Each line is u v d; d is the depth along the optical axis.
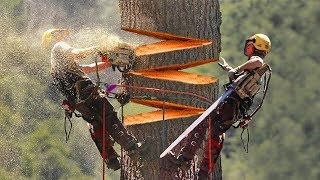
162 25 21.19
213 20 21.55
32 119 51.28
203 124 21.17
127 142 20.97
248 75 21.00
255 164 75.44
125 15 21.48
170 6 21.20
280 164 75.00
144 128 21.44
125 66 21.06
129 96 21.11
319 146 74.94
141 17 21.30
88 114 21.02
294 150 74.75
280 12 81.25
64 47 20.88
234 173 75.88
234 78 21.20
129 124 21.55
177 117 21.44
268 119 76.12
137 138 21.45
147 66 21.17
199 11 21.39
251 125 76.44
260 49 21.31
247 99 21.16
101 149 21.25
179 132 21.42
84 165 52.47
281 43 79.56
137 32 21.55
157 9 21.20
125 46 20.81
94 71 21.33
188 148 21.06
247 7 84.19
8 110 49.72
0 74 44.62
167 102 21.23
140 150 21.09
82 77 20.88
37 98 49.44
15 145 51.34
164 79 21.23
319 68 78.12
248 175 75.06
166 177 21.27
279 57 78.62
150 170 21.33
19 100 49.69
